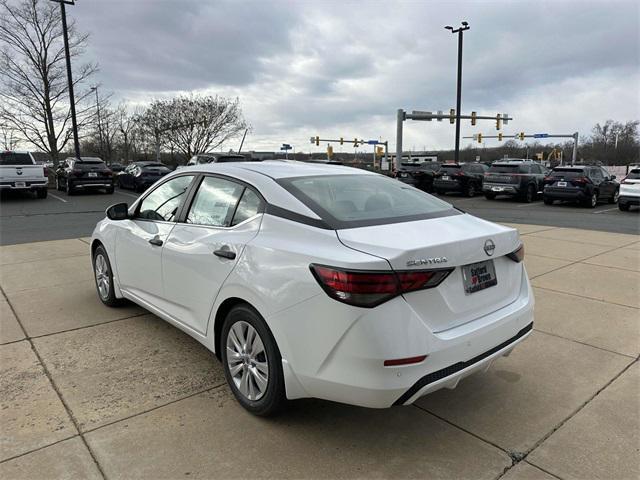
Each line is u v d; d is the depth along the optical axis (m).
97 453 2.65
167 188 4.10
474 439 2.83
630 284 6.07
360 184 3.49
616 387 3.45
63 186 23.27
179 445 2.73
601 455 2.68
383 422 3.00
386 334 2.37
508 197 22.84
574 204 19.17
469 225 3.06
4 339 4.23
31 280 6.23
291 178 3.30
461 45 32.88
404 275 2.41
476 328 2.71
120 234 4.51
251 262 2.89
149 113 37.22
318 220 2.79
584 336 4.38
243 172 3.44
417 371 2.43
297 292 2.59
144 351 3.99
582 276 6.46
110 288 4.93
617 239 9.52
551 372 3.68
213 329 3.29
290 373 2.68
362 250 2.50
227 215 3.34
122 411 3.08
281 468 2.55
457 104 33.47
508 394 3.36
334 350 2.46
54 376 3.54
